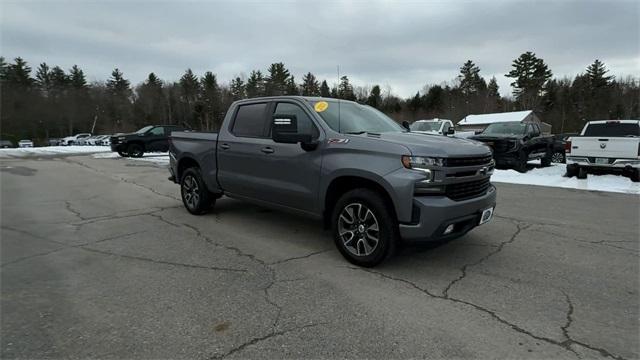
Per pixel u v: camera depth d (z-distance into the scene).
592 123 10.89
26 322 2.98
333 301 3.31
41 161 18.47
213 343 2.69
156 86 80.69
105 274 3.93
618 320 2.98
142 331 2.85
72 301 3.33
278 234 5.35
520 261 4.27
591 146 10.47
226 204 7.36
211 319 3.02
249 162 5.27
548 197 8.24
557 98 73.31
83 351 2.60
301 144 4.38
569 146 10.88
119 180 11.27
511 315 3.06
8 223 6.07
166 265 4.18
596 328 2.87
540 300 3.32
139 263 4.24
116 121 80.88
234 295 3.43
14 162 17.88
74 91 78.81
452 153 3.71
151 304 3.27
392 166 3.72
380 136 4.17
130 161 18.06
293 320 3.00
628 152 9.95
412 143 3.81
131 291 3.52
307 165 4.48
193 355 2.55
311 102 4.75
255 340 2.72
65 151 27.39
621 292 3.48
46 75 84.81
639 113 69.12
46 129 74.44
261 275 3.88
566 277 3.82
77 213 6.78
